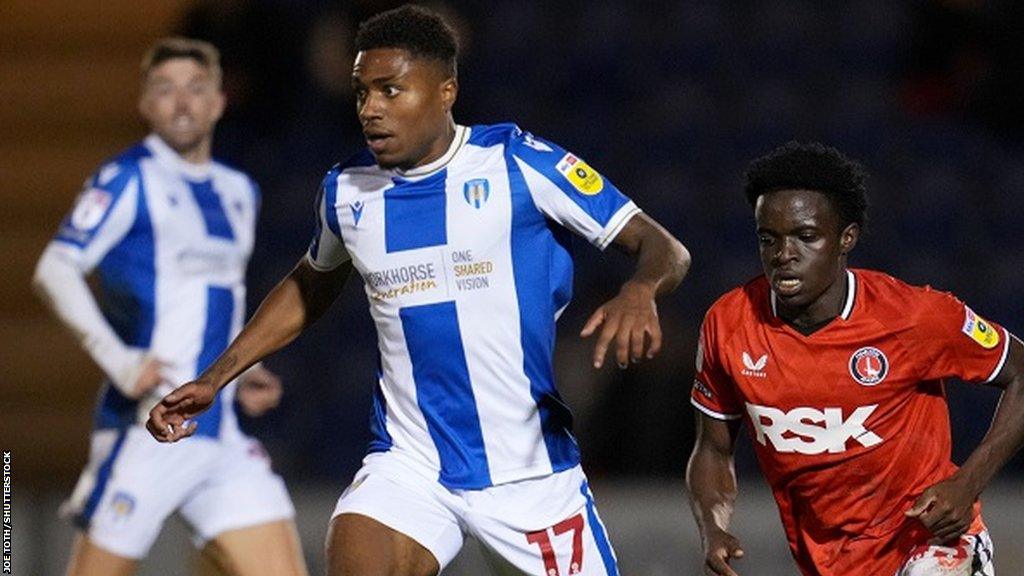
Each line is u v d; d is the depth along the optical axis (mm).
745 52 42844
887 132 40250
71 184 41906
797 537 16078
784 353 15266
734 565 26438
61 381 38156
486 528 15742
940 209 38094
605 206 15453
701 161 39625
